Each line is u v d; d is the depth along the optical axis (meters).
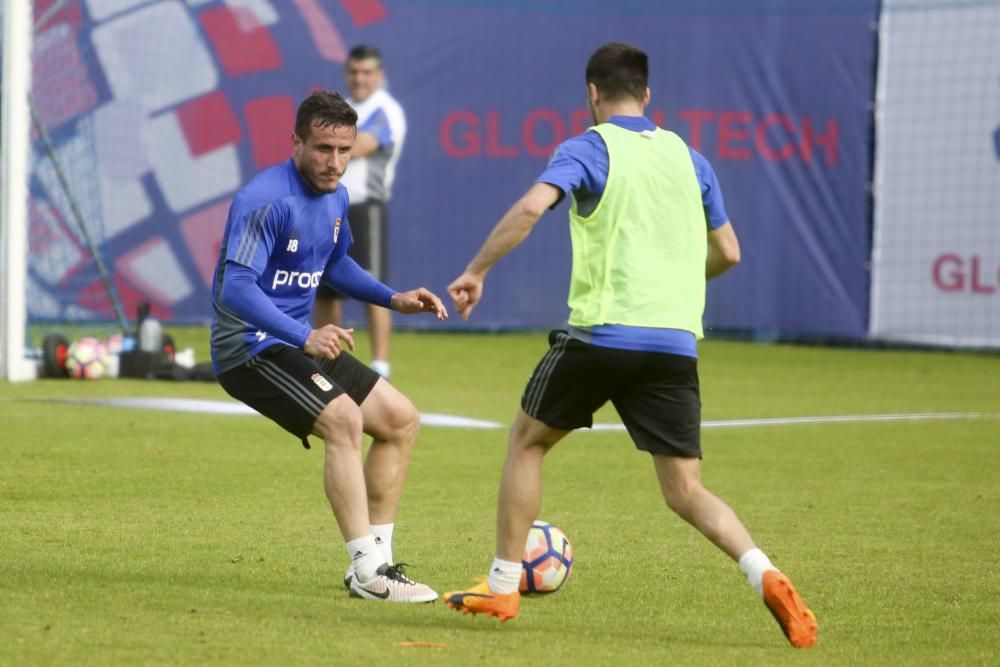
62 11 56.06
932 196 58.34
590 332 17.02
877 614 18.73
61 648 15.43
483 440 34.75
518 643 16.58
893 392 47.47
